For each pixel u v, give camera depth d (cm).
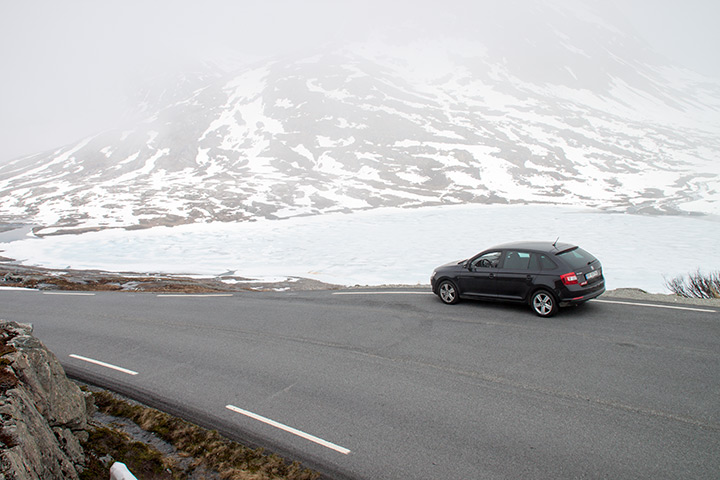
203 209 6338
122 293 1839
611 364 762
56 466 449
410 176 8375
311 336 1058
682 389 657
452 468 515
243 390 771
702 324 919
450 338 960
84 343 1110
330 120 11350
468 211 5834
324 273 2742
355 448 571
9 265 3431
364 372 813
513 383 722
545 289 1034
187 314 1376
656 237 3553
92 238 4769
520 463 514
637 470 485
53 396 532
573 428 578
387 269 2803
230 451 587
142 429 662
